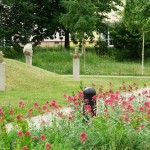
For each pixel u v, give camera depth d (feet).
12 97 59.41
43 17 148.87
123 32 143.84
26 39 139.64
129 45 143.54
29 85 71.15
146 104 31.55
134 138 26.81
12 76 72.69
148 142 26.63
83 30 119.96
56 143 25.12
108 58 136.98
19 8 138.92
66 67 114.62
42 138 25.68
